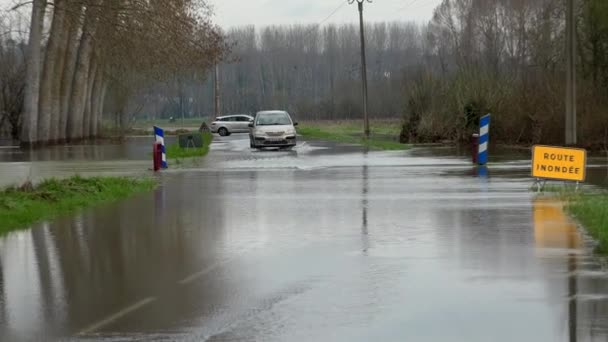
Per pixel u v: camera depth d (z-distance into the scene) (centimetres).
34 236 1428
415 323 796
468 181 2378
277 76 15200
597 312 828
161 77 6003
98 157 4119
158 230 1487
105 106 8944
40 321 835
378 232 1412
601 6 3903
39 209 1739
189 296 938
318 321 812
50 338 771
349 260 1147
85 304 909
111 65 5969
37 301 927
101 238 1398
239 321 820
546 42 6109
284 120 4625
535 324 784
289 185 2353
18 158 4109
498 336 746
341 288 962
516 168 2836
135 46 4409
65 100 6303
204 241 1348
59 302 920
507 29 8944
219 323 813
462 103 4691
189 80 7288
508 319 805
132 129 8944
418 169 2867
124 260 1181
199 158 3734
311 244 1298
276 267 1107
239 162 3406
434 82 5147
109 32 4156
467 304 870
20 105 7494
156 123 13775
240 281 1020
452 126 4844
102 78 7500
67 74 6316
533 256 1153
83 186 2141
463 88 4772
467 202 1858
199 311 866
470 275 1023
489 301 882
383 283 985
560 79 3956
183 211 1778
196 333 778
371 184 2341
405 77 6506
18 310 884
